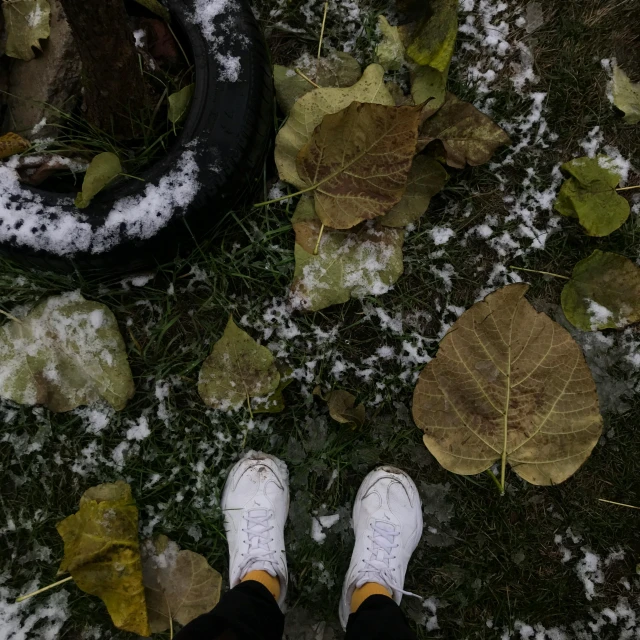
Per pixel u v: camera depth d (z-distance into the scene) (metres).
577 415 1.31
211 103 1.20
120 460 1.37
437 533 1.40
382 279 1.36
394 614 1.12
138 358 1.38
